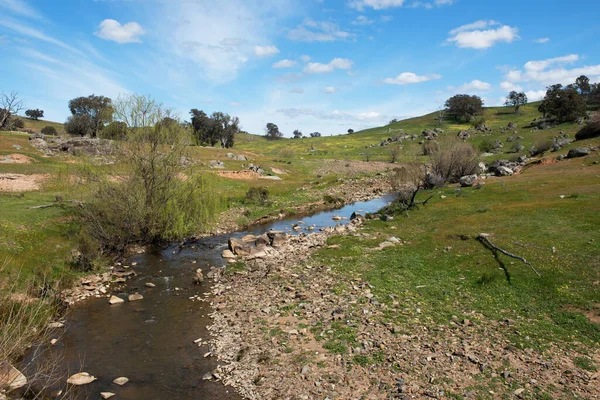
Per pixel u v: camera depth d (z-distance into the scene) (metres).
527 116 157.88
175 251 25.42
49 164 47.47
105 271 21.06
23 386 10.70
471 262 18.91
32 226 23.03
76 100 115.38
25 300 11.74
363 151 122.50
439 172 48.97
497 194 34.72
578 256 17.36
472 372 10.48
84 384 11.09
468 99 168.38
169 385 11.05
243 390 10.64
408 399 9.53
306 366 11.37
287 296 17.00
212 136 109.12
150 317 15.67
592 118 60.69
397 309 14.74
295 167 81.06
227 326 14.60
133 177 24.36
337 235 27.73
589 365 10.31
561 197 29.75
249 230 31.67
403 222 29.53
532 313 13.49
